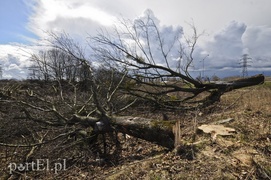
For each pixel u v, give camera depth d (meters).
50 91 7.70
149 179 3.56
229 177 3.27
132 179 3.69
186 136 5.10
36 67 7.05
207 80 9.32
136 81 8.67
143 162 4.25
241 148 3.98
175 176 3.50
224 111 7.56
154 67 8.72
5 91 6.98
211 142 4.33
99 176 4.26
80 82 7.38
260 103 7.48
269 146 3.98
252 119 5.56
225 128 4.87
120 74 7.91
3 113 7.03
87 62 6.50
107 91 7.52
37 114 6.86
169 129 4.71
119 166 4.56
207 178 3.32
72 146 5.82
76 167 4.90
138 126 5.11
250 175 3.28
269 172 3.30
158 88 9.69
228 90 9.07
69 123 6.26
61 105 7.14
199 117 7.29
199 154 4.02
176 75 8.88
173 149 4.52
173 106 8.87
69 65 6.67
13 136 6.85
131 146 5.66
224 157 3.77
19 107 6.55
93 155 5.43
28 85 7.77
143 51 8.55
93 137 5.97
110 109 7.35
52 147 5.80
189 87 9.84
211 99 8.98
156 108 8.92
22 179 4.76
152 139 4.94
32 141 6.43
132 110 8.84
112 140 6.14
